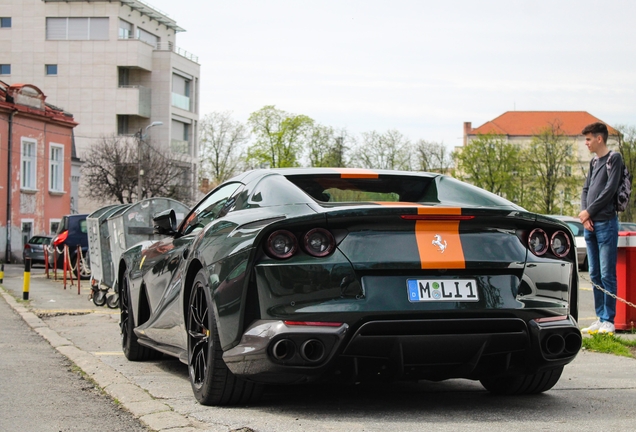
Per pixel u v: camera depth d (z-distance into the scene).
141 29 67.69
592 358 6.76
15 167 39.66
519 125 125.88
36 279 21.31
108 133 63.16
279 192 4.59
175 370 6.34
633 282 8.48
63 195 43.44
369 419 4.23
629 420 4.28
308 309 4.02
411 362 4.11
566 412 4.50
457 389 5.29
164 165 52.84
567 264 4.46
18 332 9.08
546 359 4.34
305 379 4.12
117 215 12.32
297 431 3.89
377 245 4.11
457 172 76.19
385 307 4.02
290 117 74.62
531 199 74.75
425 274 4.12
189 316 4.88
